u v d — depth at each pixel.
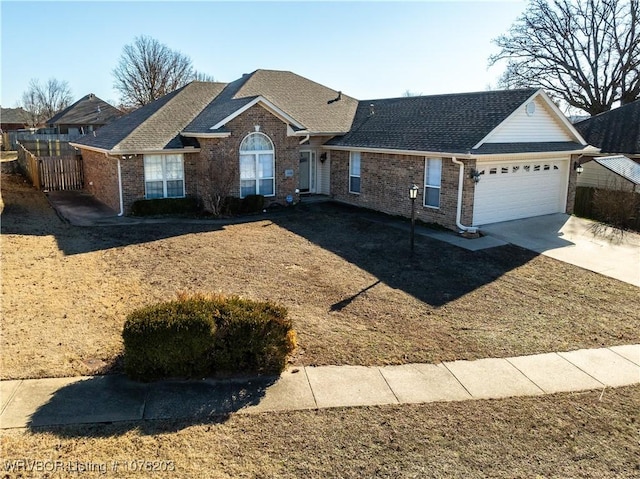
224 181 19.17
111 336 8.27
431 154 16.88
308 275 12.20
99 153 21.94
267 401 6.60
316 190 23.98
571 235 16.52
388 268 12.94
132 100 62.00
